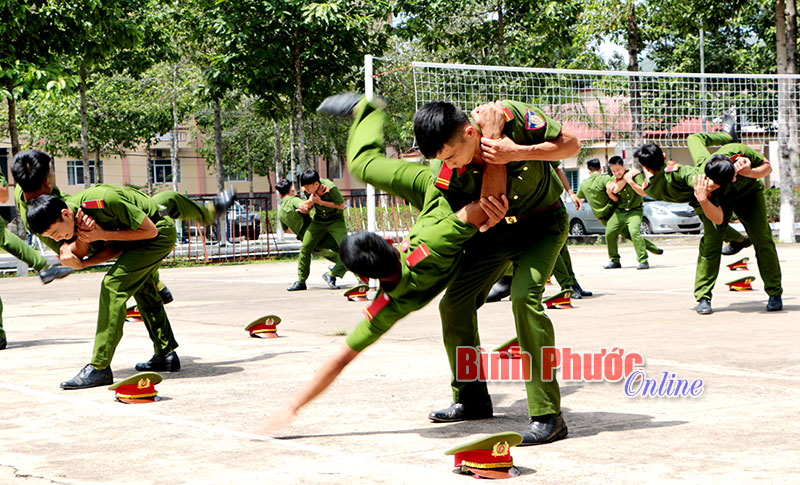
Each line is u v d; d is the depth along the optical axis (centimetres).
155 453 376
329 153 3581
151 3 2220
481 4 2152
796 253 1535
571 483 315
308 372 573
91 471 349
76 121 3025
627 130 1425
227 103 2608
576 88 1365
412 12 2083
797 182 2244
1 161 4103
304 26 1869
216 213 609
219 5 1898
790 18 1997
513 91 1263
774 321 732
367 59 1100
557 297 873
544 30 2184
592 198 1341
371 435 400
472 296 415
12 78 1505
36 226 488
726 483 310
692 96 1581
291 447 381
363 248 338
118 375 575
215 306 1023
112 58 2195
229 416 448
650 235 2144
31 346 730
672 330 702
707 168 712
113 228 521
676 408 440
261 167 4081
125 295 539
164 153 5062
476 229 361
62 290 1357
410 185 397
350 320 848
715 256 791
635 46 2203
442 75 1195
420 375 548
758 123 1650
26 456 375
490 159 346
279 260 2016
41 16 1581
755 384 491
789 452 350
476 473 327
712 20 2058
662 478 318
